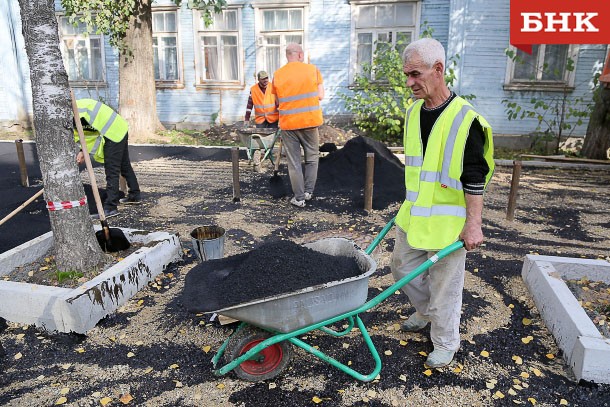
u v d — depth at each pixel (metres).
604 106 9.52
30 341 3.35
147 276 4.09
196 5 10.90
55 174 3.73
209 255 3.93
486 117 11.60
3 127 13.79
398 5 11.67
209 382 2.91
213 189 7.30
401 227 2.90
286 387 2.86
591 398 2.77
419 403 2.73
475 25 11.05
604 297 3.73
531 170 9.02
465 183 2.52
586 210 6.40
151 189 7.30
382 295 2.73
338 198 6.61
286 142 6.09
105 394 2.82
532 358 3.13
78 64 13.65
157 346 3.27
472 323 3.51
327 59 12.33
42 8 3.55
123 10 10.14
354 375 2.85
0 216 5.95
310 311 2.60
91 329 3.46
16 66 13.51
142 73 11.54
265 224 5.70
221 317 3.12
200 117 13.33
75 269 3.86
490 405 2.72
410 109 2.80
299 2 12.07
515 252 4.86
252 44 12.65
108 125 5.54
